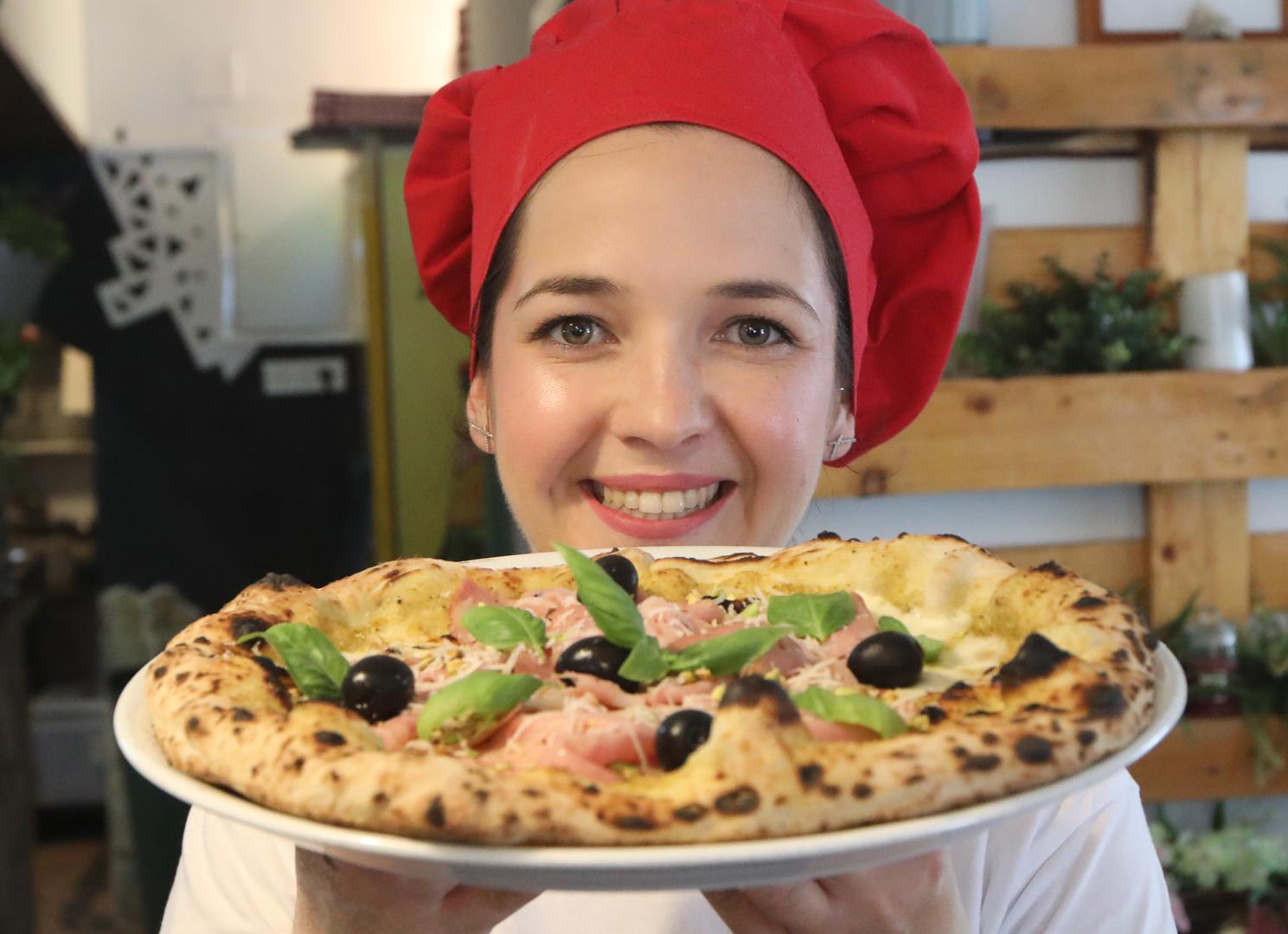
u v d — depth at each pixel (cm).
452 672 85
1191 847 322
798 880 62
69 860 530
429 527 462
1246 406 313
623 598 82
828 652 87
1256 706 316
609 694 78
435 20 516
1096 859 128
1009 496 336
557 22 156
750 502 137
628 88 132
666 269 127
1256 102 318
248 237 522
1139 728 71
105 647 533
